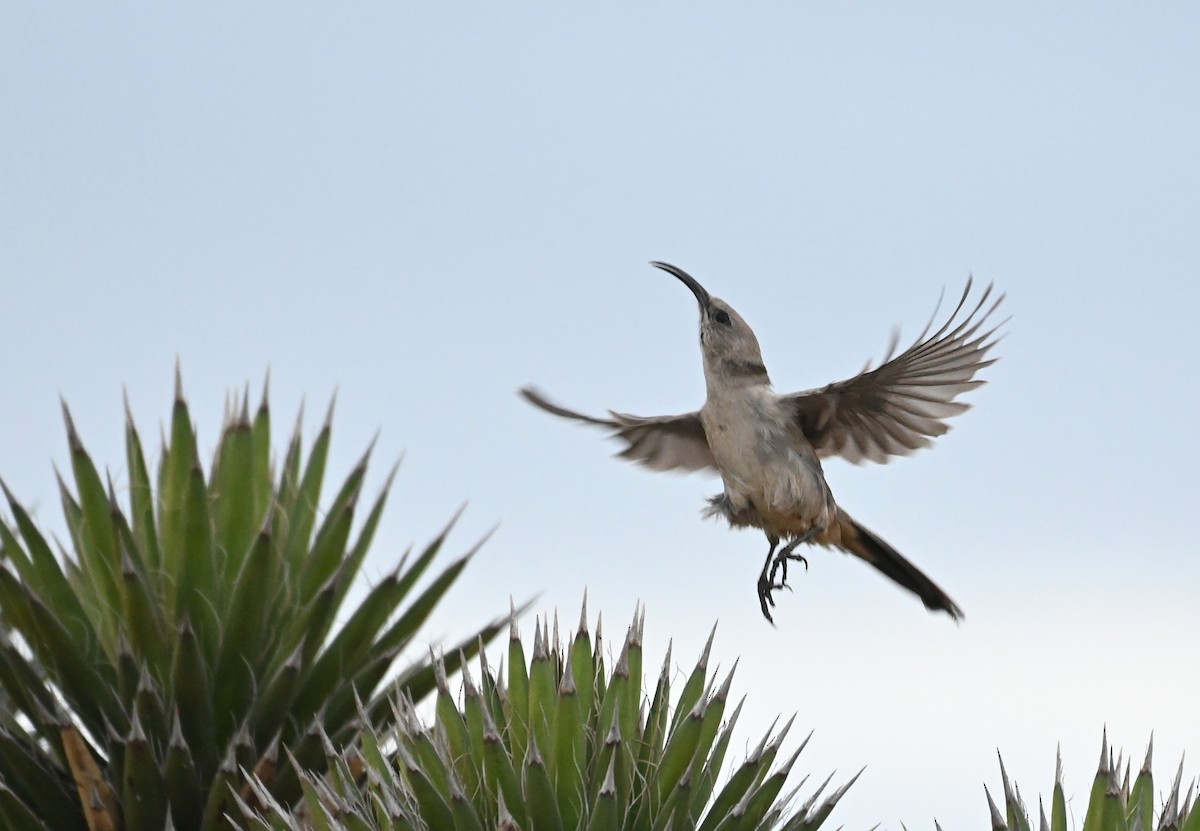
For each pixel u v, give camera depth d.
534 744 8.19
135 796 9.45
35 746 10.17
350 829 8.03
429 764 8.31
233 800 9.30
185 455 10.66
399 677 10.23
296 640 10.14
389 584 10.09
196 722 9.88
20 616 9.91
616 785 8.32
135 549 10.02
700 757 8.48
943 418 11.84
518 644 8.88
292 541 10.86
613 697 8.55
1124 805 8.40
